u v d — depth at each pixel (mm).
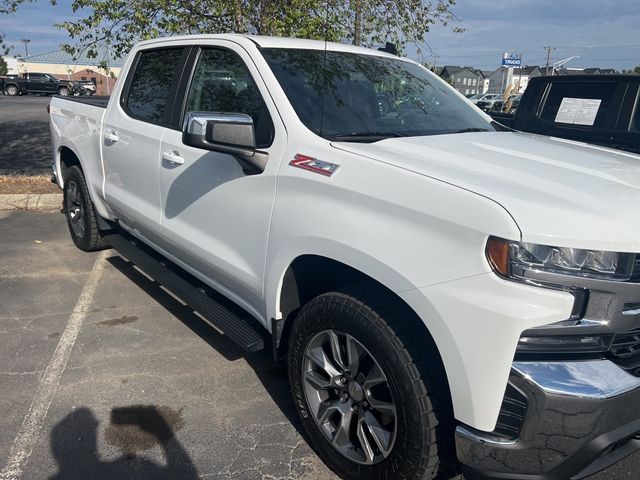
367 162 2354
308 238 2463
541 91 5957
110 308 4270
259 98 2982
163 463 2660
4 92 39156
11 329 3869
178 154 3395
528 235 1874
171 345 3754
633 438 2201
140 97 4051
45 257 5277
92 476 2553
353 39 7410
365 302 2301
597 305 1931
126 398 3146
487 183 2119
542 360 1942
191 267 3602
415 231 2115
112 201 4336
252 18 7031
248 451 2771
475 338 1939
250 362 3586
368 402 2381
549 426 1927
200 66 3525
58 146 5262
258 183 2775
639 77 5238
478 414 1979
